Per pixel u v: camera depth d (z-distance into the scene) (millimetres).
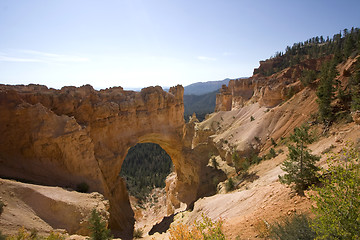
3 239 12211
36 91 28828
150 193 79938
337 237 5723
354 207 5531
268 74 110250
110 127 36562
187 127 87875
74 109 31719
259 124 46969
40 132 24547
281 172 21750
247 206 15828
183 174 51625
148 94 44938
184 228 8445
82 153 27250
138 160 112812
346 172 5980
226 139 53594
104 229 16656
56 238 13766
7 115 23938
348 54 44344
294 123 37969
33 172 23328
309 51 113562
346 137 17531
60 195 19547
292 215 9539
